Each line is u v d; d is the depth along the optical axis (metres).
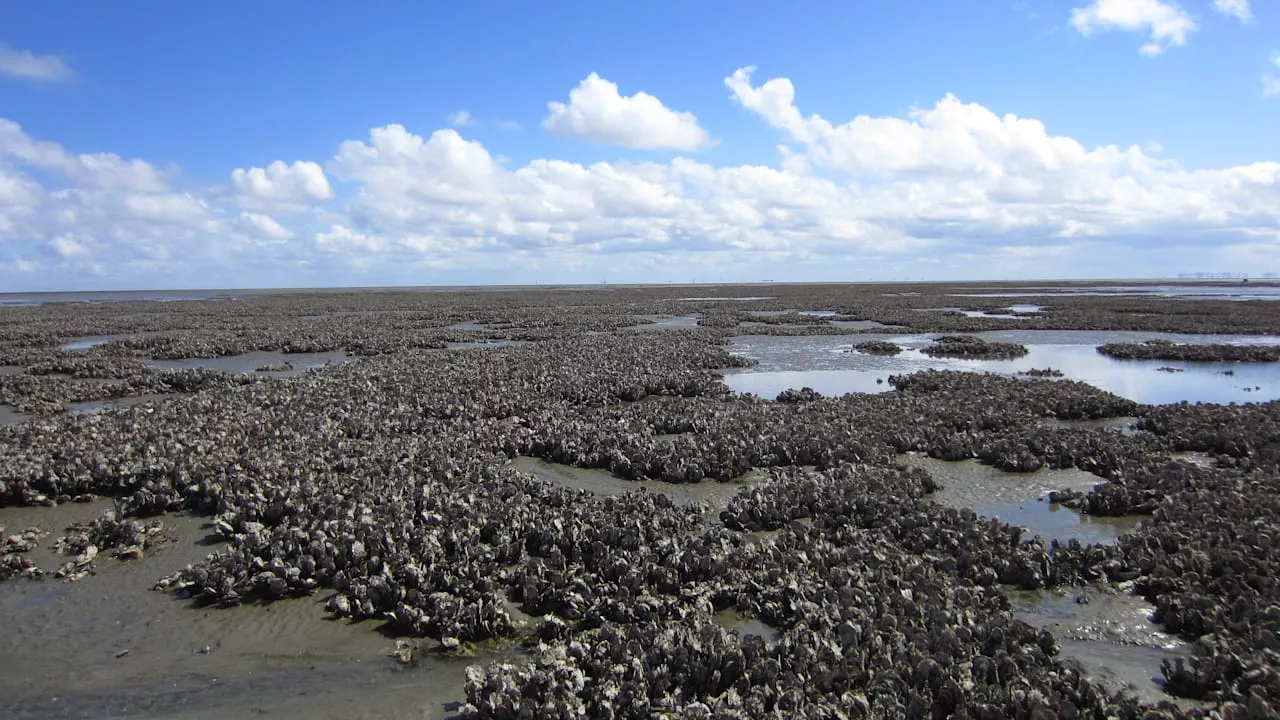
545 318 54.34
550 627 8.29
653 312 61.84
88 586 9.60
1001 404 18.75
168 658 7.97
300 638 8.35
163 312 67.06
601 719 6.55
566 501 11.88
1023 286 143.25
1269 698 6.68
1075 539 10.09
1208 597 8.46
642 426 17.09
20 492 12.49
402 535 10.39
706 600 8.73
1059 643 8.07
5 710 7.12
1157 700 7.05
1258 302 67.25
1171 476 12.73
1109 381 24.97
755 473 14.15
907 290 119.75
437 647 8.14
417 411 18.83
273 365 29.66
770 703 6.70
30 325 49.44
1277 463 13.48
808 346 35.94
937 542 10.30
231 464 13.43
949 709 6.66
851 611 8.13
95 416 18.09
